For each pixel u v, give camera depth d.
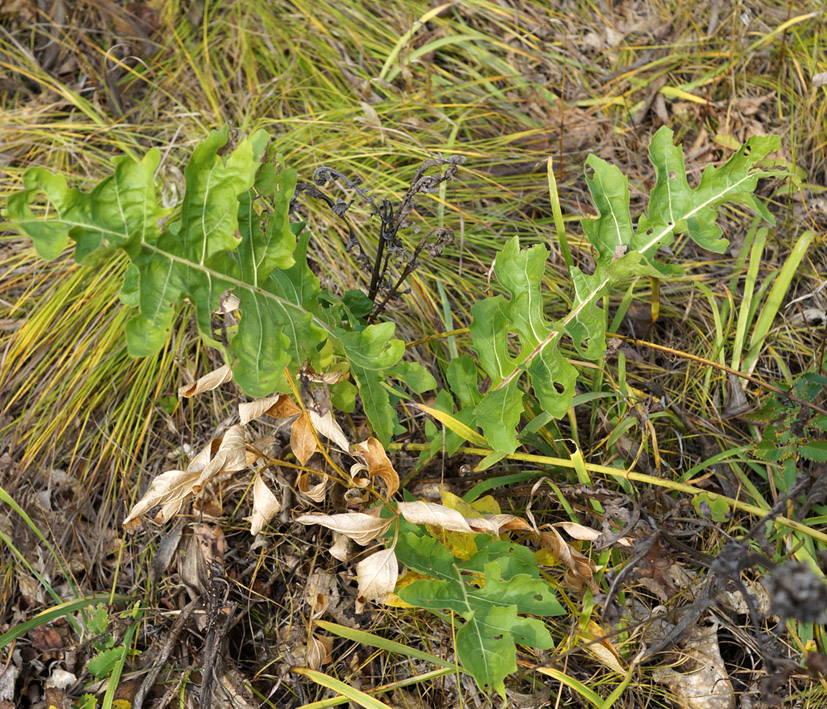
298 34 1.35
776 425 0.97
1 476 1.01
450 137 1.25
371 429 0.99
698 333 1.12
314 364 0.86
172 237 0.77
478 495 0.96
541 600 0.84
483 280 1.13
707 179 0.92
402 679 0.92
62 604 0.95
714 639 0.93
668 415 1.00
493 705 0.90
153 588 0.96
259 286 0.82
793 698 0.91
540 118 1.31
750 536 0.83
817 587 0.73
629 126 1.29
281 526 0.98
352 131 1.23
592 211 1.21
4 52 1.29
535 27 1.42
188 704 0.91
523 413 1.00
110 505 1.00
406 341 1.07
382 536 0.90
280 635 0.94
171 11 1.35
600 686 0.91
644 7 1.47
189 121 1.25
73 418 1.04
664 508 0.94
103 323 1.08
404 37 1.31
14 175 1.17
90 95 1.28
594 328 0.92
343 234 1.14
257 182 0.81
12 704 0.92
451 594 0.84
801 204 1.22
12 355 1.07
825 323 1.11
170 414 1.04
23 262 1.13
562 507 0.97
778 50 1.38
